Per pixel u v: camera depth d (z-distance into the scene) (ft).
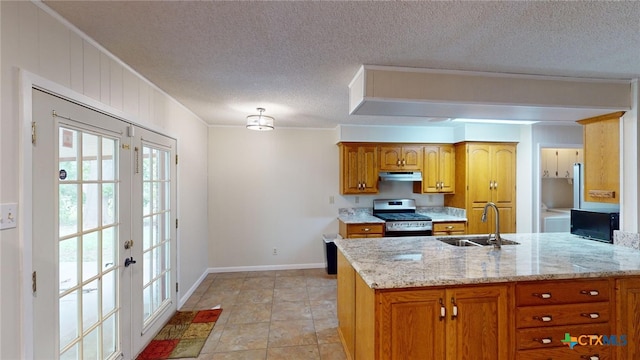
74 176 5.69
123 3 4.75
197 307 11.07
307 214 15.89
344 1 4.66
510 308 5.92
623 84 8.09
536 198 14.02
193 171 12.64
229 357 7.93
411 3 4.68
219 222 15.23
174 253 10.47
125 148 7.36
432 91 7.39
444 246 8.39
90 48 6.04
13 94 4.39
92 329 6.18
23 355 4.52
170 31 5.65
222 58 6.89
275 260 15.66
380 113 8.62
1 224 4.22
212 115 12.92
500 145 14.64
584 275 6.06
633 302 6.34
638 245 7.83
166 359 7.84
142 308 8.20
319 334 9.12
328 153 16.02
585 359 6.17
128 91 7.51
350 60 6.96
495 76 7.63
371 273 5.99
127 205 7.43
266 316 10.33
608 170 8.59
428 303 5.68
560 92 7.89
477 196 14.55
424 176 15.42
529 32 5.61
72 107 5.56
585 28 5.45
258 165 15.51
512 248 8.10
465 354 5.77
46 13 4.92
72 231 5.65
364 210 16.24
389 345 5.56
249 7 4.84
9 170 4.35
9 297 4.36
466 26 5.41
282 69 7.54
